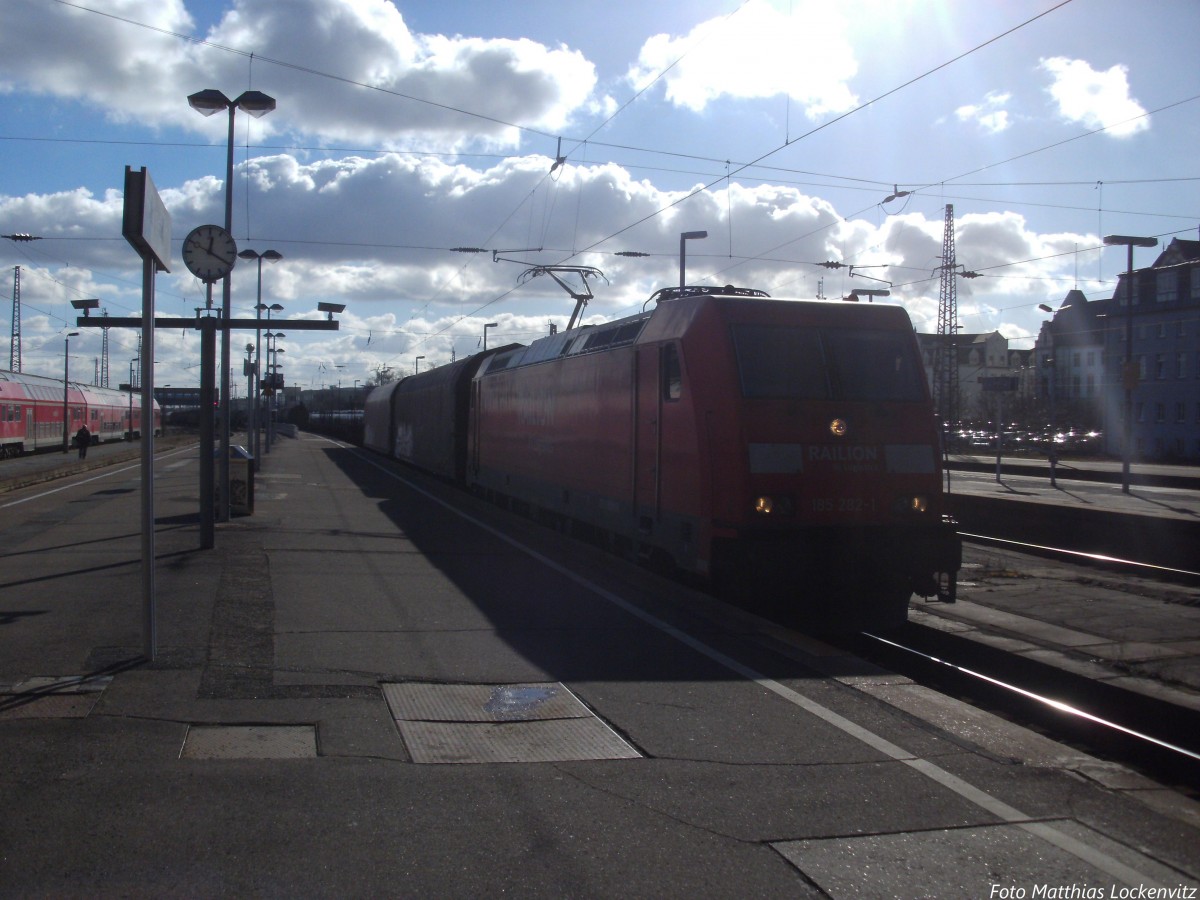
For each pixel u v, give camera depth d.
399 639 8.40
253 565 12.16
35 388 48.97
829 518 9.98
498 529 16.84
